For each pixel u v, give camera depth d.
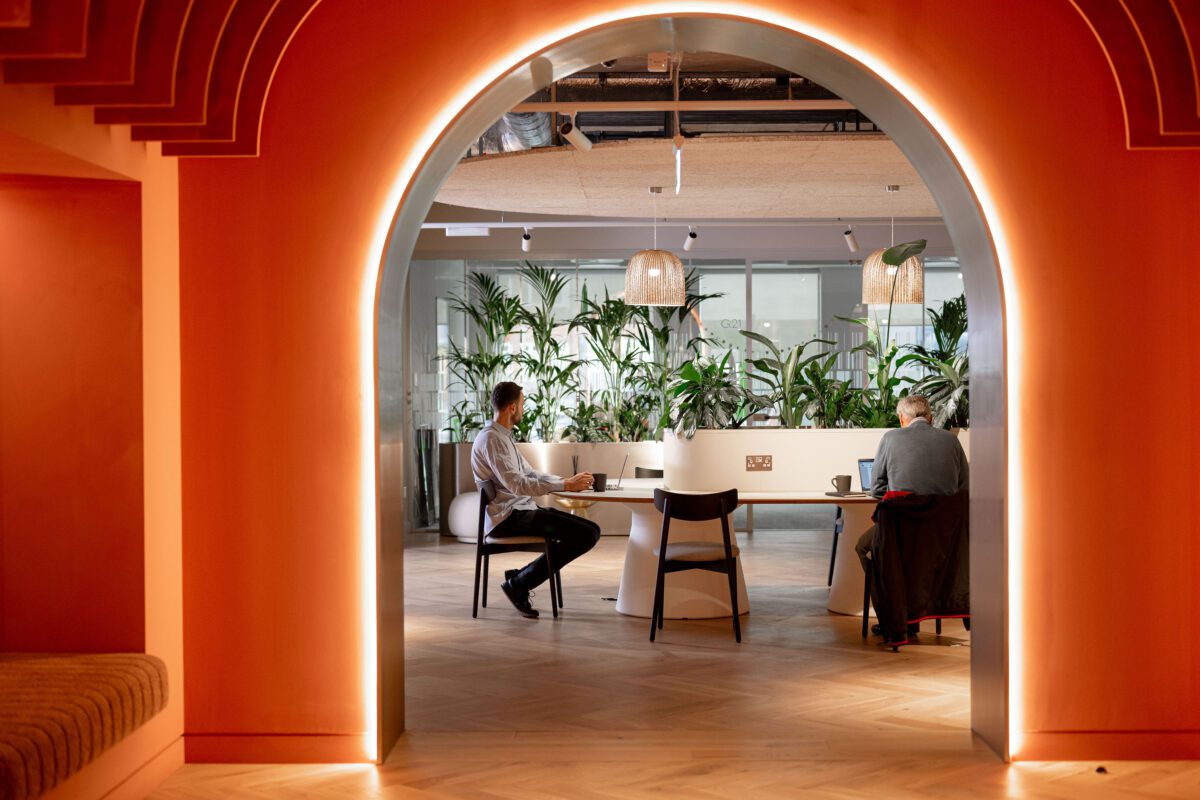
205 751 3.84
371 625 3.83
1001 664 3.80
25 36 2.67
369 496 3.83
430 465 11.37
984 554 3.97
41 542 3.59
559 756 3.87
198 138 3.36
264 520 3.83
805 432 7.68
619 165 6.98
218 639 3.84
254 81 3.50
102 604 3.58
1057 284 3.76
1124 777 3.62
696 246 11.50
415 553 9.32
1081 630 3.78
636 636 5.92
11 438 3.58
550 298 11.34
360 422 3.83
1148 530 3.78
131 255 3.55
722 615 6.45
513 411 6.55
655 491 5.93
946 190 4.01
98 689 3.15
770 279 11.69
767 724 4.25
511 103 4.01
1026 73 3.75
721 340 11.70
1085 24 3.74
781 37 3.76
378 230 3.81
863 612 6.38
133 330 3.56
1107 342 3.77
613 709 4.47
